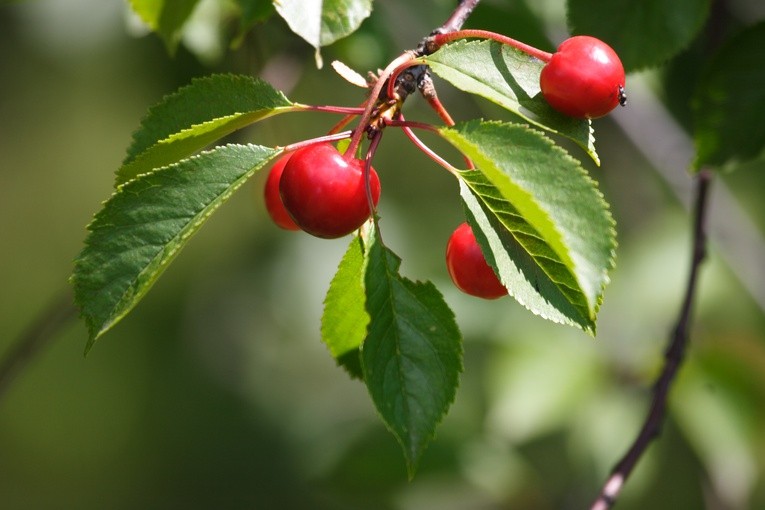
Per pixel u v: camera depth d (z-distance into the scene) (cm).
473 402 962
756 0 876
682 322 664
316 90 1095
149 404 1482
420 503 916
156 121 457
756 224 1139
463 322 913
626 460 604
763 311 924
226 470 1390
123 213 430
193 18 836
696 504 1138
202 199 432
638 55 620
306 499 1378
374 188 433
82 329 1638
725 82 650
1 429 1648
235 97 449
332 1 491
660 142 919
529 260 439
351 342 490
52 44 1127
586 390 887
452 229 1205
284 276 1181
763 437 877
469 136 413
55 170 1580
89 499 1593
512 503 925
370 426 884
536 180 405
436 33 461
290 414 1288
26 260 1697
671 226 1016
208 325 1312
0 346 1675
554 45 776
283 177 430
